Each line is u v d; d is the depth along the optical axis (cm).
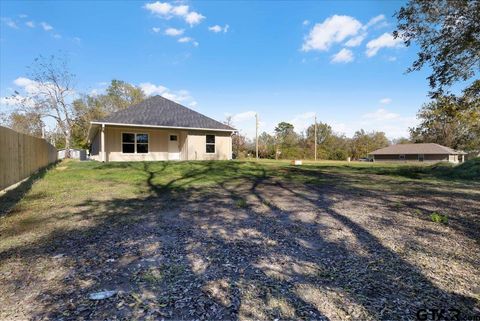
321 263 283
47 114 2941
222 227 410
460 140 3859
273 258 296
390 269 268
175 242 344
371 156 4781
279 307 204
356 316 193
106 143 1565
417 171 1492
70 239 355
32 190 739
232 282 242
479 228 404
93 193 700
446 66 919
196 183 892
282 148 4075
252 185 870
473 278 249
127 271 263
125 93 4556
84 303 208
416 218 463
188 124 1728
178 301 212
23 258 294
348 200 628
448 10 851
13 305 205
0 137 729
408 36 962
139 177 1000
